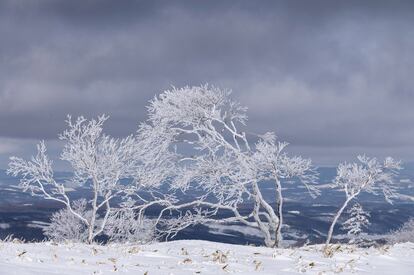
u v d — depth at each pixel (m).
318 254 14.11
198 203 32.91
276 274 10.66
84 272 9.05
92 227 30.56
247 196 32.72
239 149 33.69
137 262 11.16
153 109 33.94
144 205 32.47
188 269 10.55
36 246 12.87
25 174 29.78
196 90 33.94
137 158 32.06
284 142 31.92
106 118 31.09
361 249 16.20
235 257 12.91
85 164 30.14
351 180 31.34
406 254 14.73
